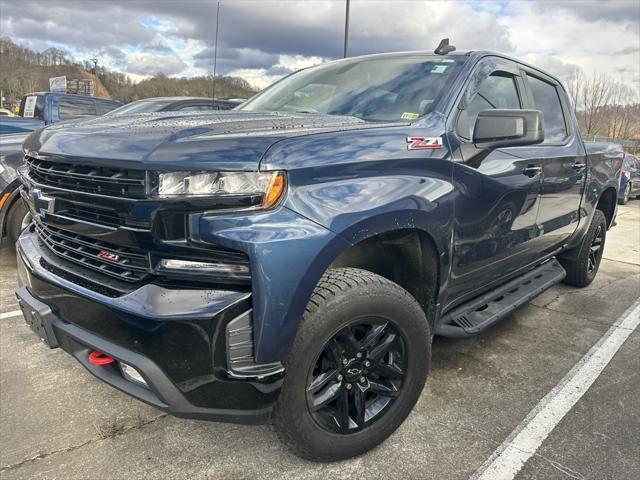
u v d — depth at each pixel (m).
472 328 2.75
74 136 2.05
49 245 2.23
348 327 2.03
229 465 2.19
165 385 1.74
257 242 1.66
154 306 1.69
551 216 3.50
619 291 4.81
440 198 2.26
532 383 2.94
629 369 3.15
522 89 3.29
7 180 4.31
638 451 2.33
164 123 2.12
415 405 2.53
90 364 2.01
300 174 1.79
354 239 1.89
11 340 3.30
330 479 2.11
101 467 2.15
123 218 1.78
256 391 1.77
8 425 2.41
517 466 2.21
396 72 2.87
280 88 3.33
